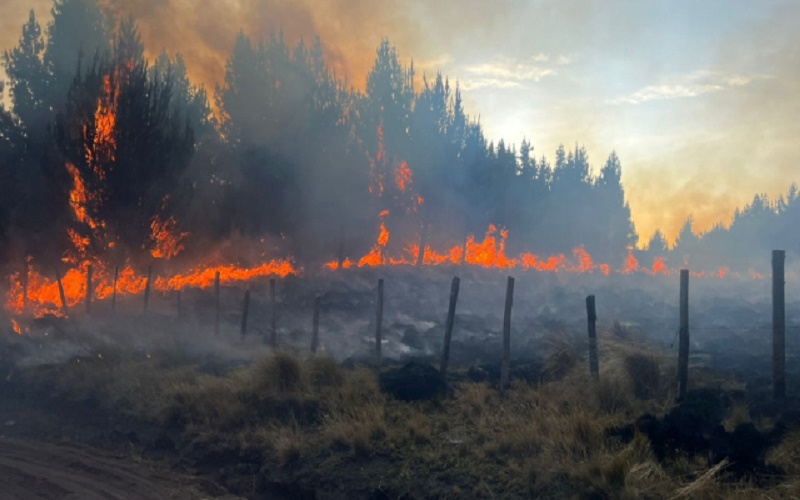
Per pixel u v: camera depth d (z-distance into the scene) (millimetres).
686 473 8898
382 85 42188
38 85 38375
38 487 11391
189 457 12570
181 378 15742
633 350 13031
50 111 37750
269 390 13852
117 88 30844
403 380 13727
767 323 21266
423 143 42156
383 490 9977
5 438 14805
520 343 18344
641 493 8562
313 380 14203
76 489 11234
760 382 12836
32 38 38625
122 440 14070
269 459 11625
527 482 9398
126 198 30109
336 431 11570
